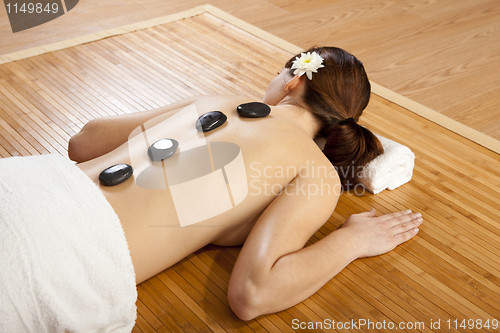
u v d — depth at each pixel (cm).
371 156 128
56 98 180
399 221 127
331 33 251
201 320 103
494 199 143
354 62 125
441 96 199
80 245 84
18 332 79
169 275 114
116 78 196
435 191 145
